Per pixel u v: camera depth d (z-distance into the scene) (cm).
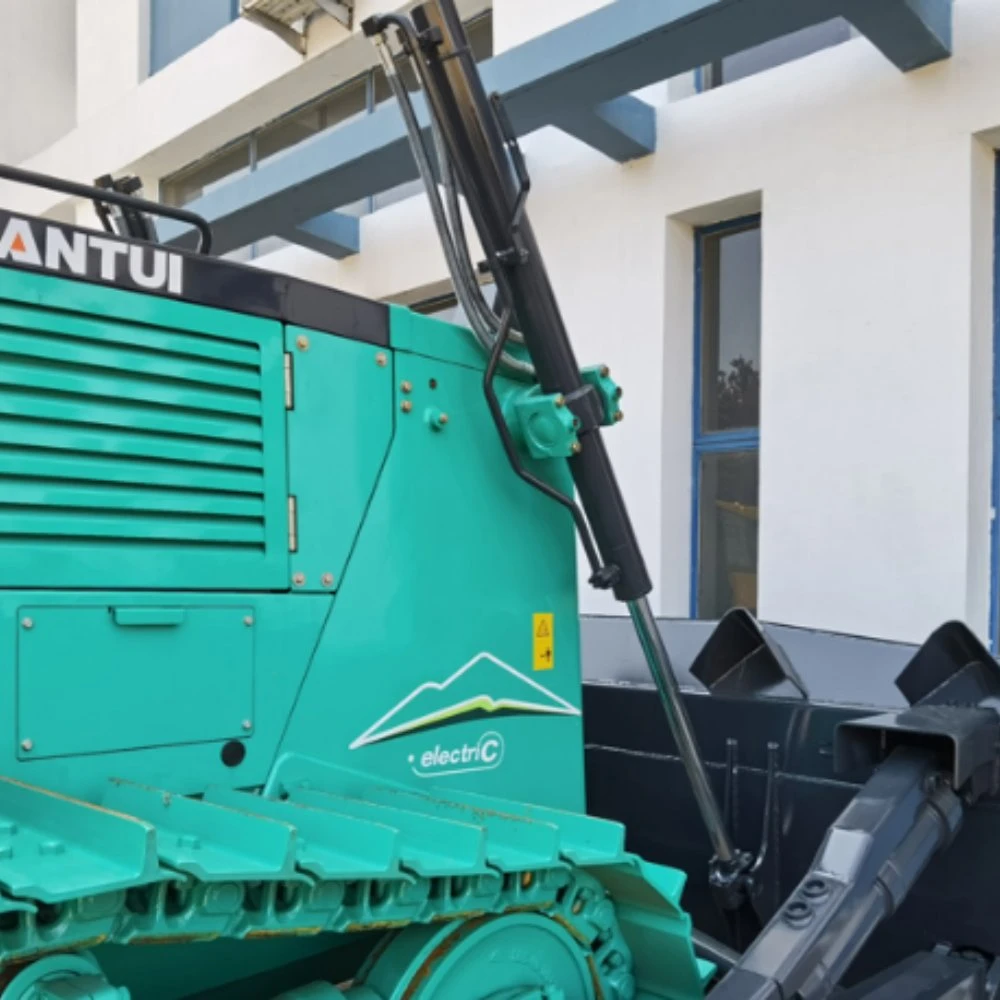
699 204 419
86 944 102
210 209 498
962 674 207
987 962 189
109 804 129
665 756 232
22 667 124
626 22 342
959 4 348
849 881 155
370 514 161
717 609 443
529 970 151
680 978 161
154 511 137
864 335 372
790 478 392
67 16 894
